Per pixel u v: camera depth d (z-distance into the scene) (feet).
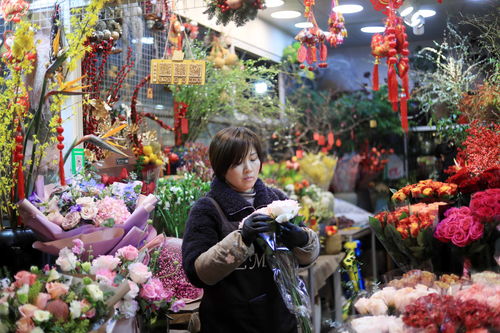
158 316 7.82
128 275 7.15
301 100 21.35
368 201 21.45
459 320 5.57
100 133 10.21
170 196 10.89
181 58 10.19
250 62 15.65
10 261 7.73
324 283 13.99
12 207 8.19
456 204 7.89
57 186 8.48
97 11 8.81
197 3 12.12
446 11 10.64
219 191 7.52
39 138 9.19
